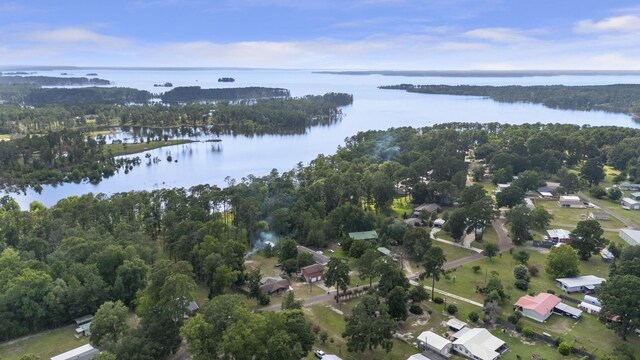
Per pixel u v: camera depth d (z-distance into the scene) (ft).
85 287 333.83
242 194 534.78
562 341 297.33
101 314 281.33
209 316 265.95
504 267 431.02
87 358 274.57
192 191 553.23
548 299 349.82
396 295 322.34
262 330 251.39
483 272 418.72
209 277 380.58
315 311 346.33
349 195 586.86
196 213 472.85
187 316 327.88
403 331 319.06
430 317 337.93
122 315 285.64
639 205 600.39
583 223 449.89
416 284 390.63
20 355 288.51
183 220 460.55
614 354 277.23
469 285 392.27
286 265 415.85
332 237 507.30
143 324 280.31
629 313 293.84
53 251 399.65
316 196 582.76
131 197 508.94
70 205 497.46
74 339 308.81
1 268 340.18
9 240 433.07
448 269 424.87
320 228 487.61
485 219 487.20
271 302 361.92
